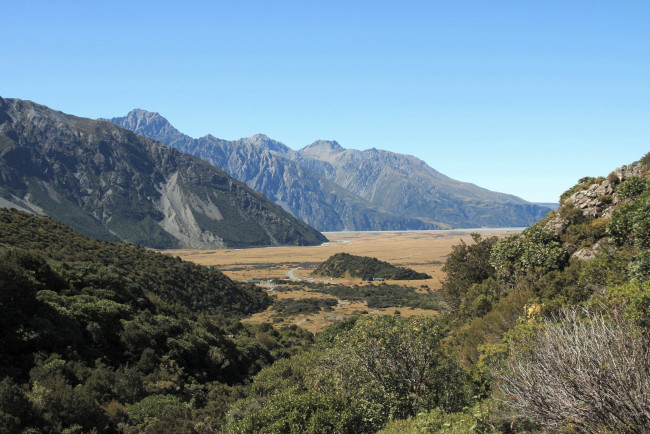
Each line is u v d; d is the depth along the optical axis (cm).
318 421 1597
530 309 2294
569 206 4631
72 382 2322
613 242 3478
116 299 3728
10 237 5294
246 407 2558
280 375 3162
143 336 3128
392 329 1855
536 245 4269
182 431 2114
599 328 995
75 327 2802
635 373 870
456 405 1780
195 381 3075
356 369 1884
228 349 4041
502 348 1908
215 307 7731
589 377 898
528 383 1019
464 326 3912
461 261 5659
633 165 4291
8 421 1658
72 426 1880
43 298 2870
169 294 6906
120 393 2450
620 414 855
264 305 9512
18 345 2336
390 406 1719
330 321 7781
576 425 920
